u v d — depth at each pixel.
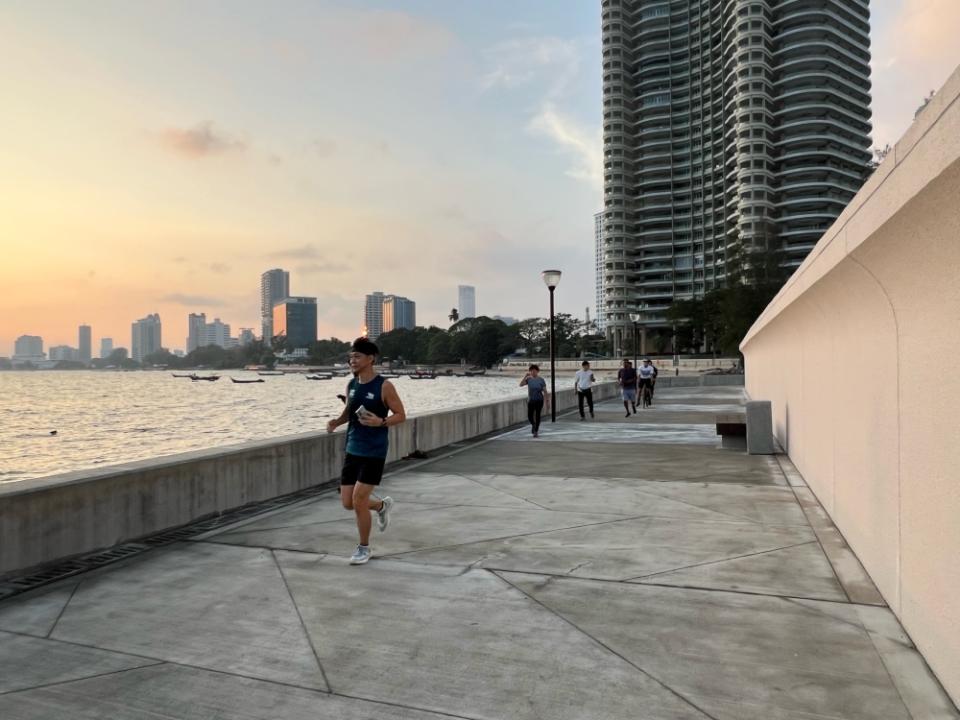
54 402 85.94
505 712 3.10
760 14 133.00
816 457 7.60
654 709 3.10
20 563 5.14
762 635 3.90
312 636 3.98
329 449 9.21
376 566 5.34
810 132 131.50
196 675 3.50
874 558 4.71
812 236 127.31
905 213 3.12
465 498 8.02
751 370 25.47
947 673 3.18
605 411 21.77
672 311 125.06
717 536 6.13
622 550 5.72
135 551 5.80
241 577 5.09
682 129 159.25
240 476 7.49
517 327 195.38
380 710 3.13
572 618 4.20
